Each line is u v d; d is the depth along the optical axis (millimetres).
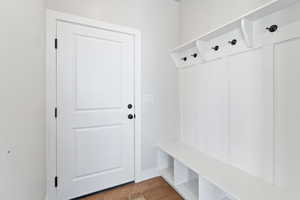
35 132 1158
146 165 2141
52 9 1562
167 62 2264
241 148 1433
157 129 2213
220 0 1661
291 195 1055
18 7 808
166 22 2240
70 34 1665
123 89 1987
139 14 2039
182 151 1905
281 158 1144
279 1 1018
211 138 1771
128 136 2025
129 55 2012
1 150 615
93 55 1793
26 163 932
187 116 2178
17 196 785
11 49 722
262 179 1260
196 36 2008
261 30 1242
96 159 1831
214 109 1727
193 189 1743
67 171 1671
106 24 1827
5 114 656
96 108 1825
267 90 1223
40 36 1333
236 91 1475
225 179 1265
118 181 1962
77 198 1724
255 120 1313
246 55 1379
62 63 1634
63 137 1650
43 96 1469
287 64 1102
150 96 2154
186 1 2189
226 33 1531
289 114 1098
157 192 1840
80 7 1691
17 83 796
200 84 1931
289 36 1072
